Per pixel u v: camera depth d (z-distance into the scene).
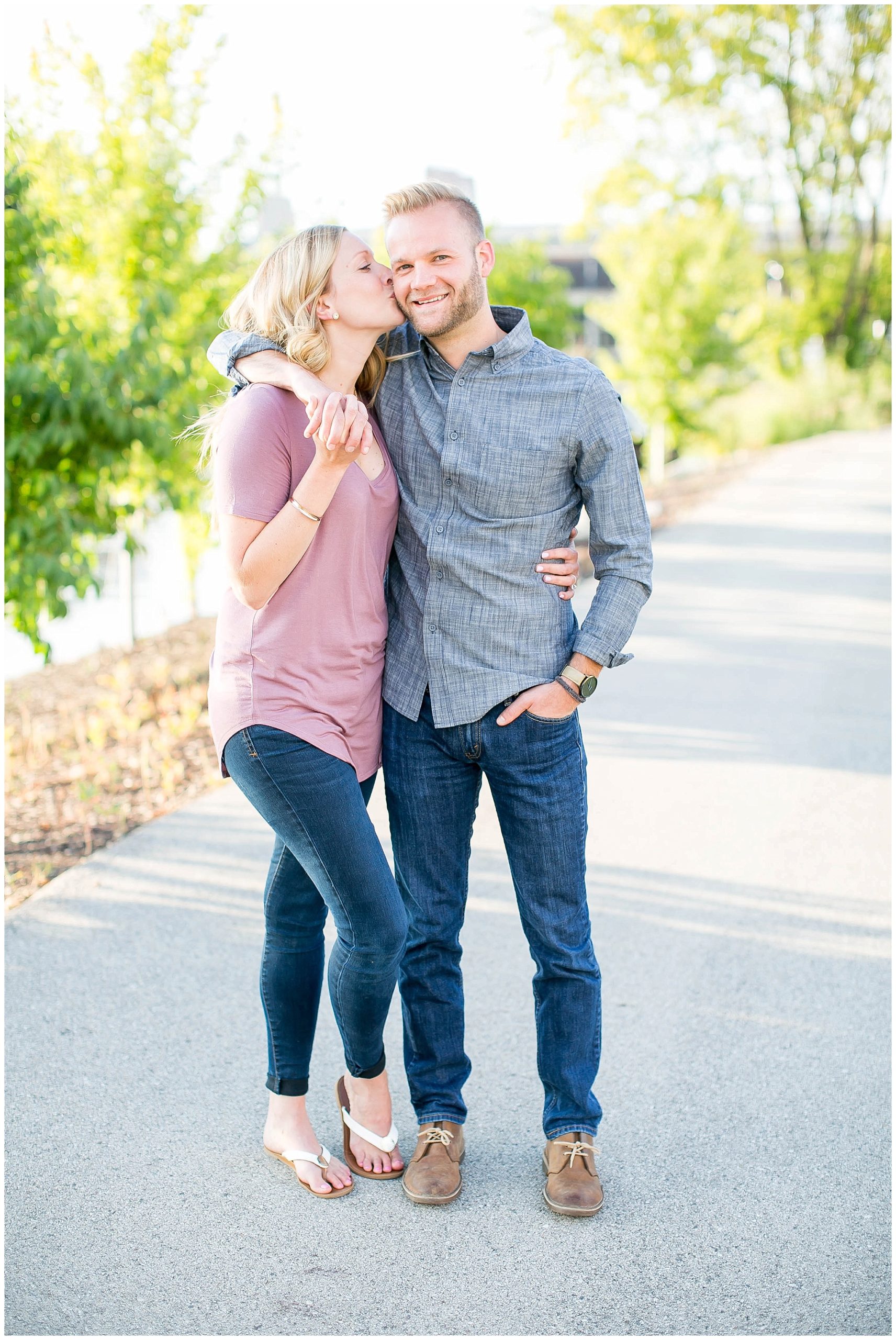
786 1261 2.28
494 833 4.64
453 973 2.57
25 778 5.27
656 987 3.35
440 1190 2.45
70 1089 2.85
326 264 2.31
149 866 4.17
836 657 7.24
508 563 2.41
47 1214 2.41
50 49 6.74
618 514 2.43
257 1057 3.01
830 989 3.34
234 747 2.33
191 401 6.74
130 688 7.02
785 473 17.81
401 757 2.51
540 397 2.38
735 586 9.45
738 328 18.86
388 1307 2.16
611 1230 2.37
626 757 5.43
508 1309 2.15
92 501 5.75
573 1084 2.48
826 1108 2.78
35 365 5.00
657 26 23.23
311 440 2.30
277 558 2.21
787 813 4.71
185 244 7.23
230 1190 2.50
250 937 3.65
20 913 3.79
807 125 26.09
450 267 2.30
